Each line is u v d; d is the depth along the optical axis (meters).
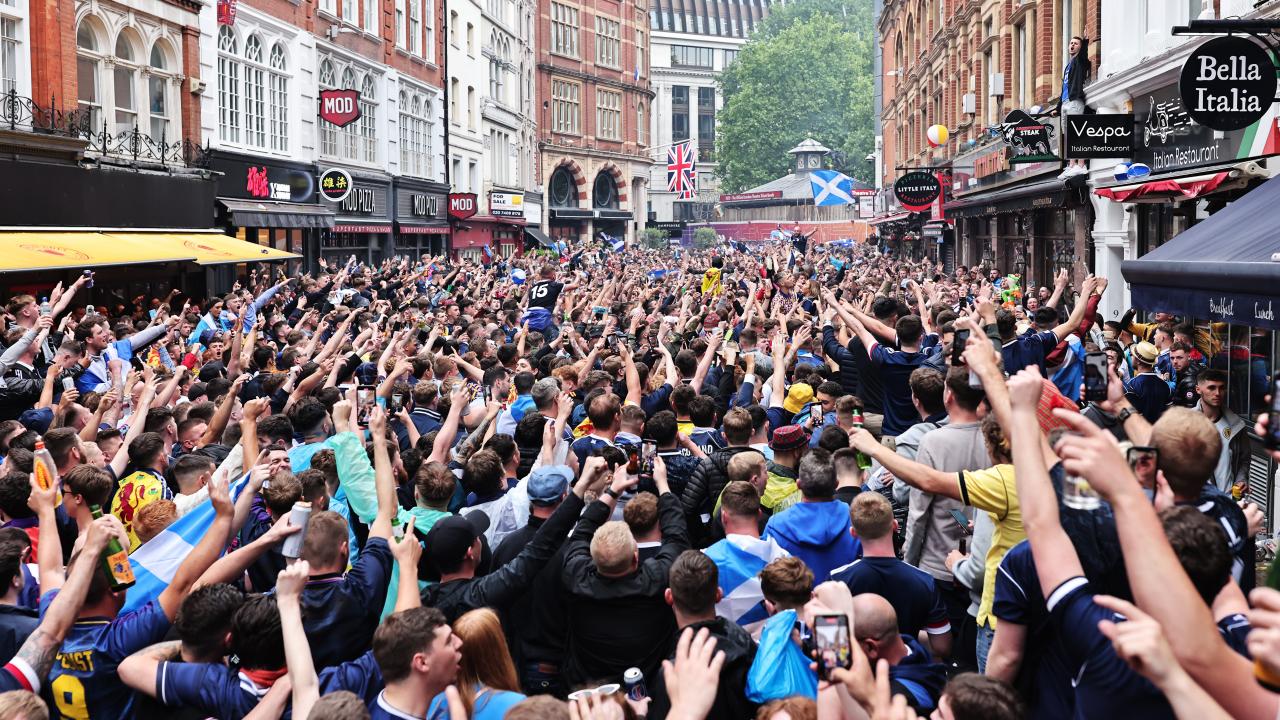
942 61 40.28
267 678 4.42
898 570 5.23
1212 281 9.06
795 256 36.25
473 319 16.31
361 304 19.70
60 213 20.36
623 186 89.94
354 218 39.69
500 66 62.81
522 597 5.65
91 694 4.60
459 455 7.88
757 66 120.19
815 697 4.41
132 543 6.66
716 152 126.25
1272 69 11.13
